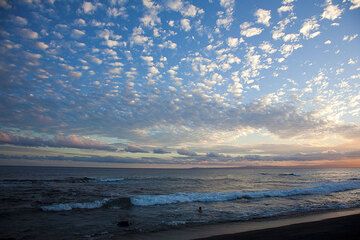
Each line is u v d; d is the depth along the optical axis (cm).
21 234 1161
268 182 4959
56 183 3869
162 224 1355
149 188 3453
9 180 4103
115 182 4356
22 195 2466
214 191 3219
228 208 1886
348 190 3194
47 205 1939
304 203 2136
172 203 2092
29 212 1666
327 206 1978
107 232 1193
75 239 1083
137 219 1495
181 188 3544
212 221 1440
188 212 1725
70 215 1597
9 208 1792
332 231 1088
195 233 1173
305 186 3991
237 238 1003
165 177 6269
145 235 1138
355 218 1401
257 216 1586
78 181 4322
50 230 1231
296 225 1240
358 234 1030
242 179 5841
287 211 1764
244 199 2367
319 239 956
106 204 1950
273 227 1231
